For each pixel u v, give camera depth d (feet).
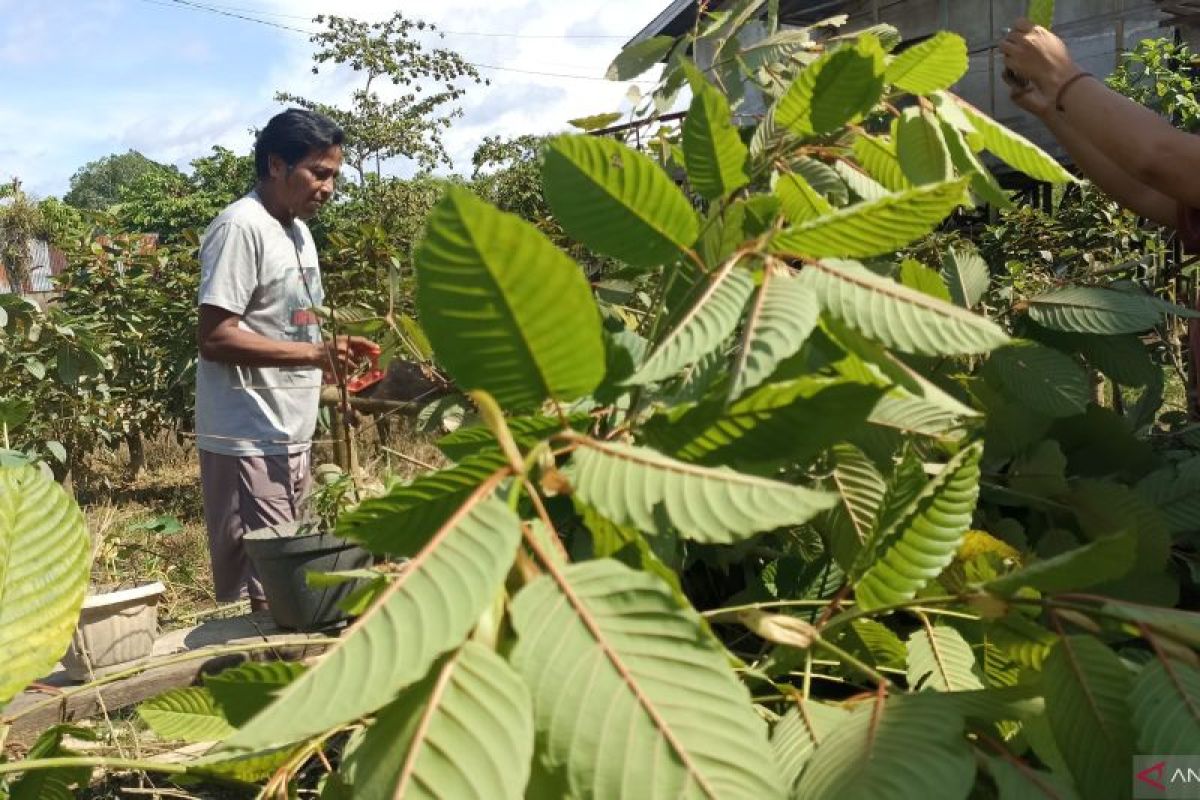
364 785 1.54
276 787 2.72
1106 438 4.68
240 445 10.14
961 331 1.97
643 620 1.71
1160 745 1.96
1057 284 5.45
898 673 3.04
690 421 2.09
